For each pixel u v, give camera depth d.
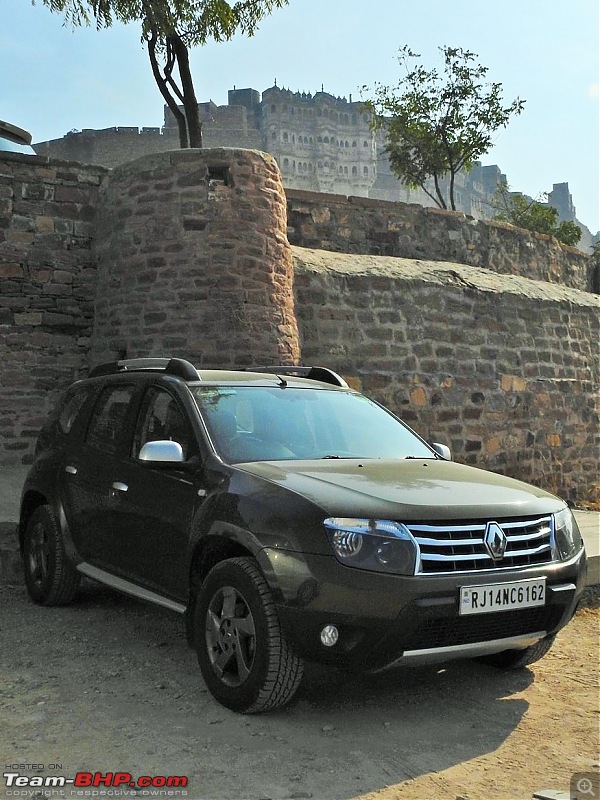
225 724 4.20
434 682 5.02
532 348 15.24
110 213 12.41
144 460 4.88
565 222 39.06
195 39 17.05
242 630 4.28
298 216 14.97
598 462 16.42
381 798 3.47
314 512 4.12
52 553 6.29
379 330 13.27
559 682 5.13
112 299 12.14
